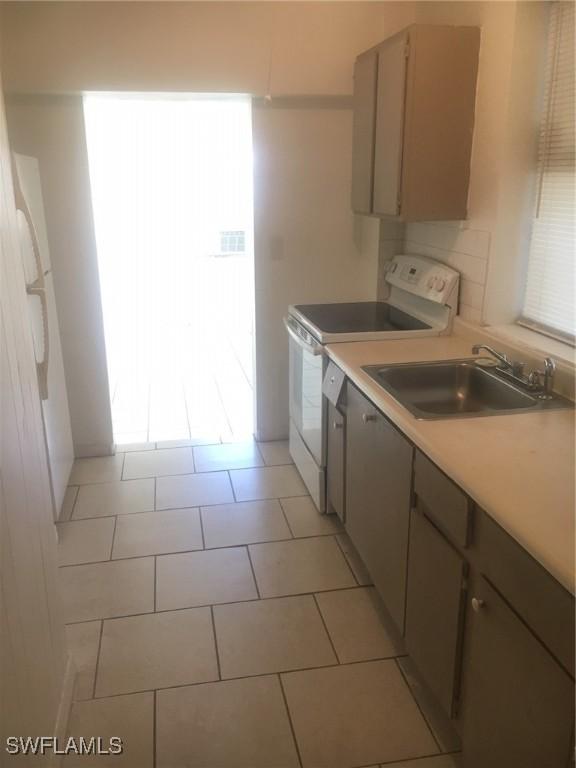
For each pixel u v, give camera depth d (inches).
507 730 55.2
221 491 129.4
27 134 123.0
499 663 56.0
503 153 96.9
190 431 160.7
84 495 127.6
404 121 103.3
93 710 76.2
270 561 106.0
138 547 109.8
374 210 118.6
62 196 127.0
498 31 96.2
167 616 92.7
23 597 58.6
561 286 94.6
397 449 78.3
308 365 121.0
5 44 116.5
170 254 256.7
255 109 129.8
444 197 107.8
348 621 92.0
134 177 244.7
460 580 62.6
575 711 44.6
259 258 139.3
